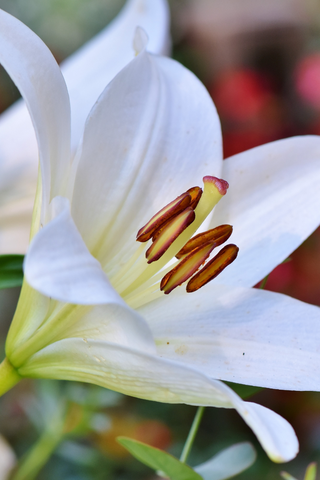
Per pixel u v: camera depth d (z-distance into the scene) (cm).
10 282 57
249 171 56
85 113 60
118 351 49
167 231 51
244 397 55
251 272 55
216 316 53
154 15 64
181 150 55
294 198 56
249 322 53
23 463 87
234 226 55
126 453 98
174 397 49
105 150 53
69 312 50
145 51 54
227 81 125
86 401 79
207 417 118
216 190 52
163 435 98
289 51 154
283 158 56
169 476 53
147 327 47
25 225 62
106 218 53
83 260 47
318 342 53
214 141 55
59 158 51
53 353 51
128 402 113
